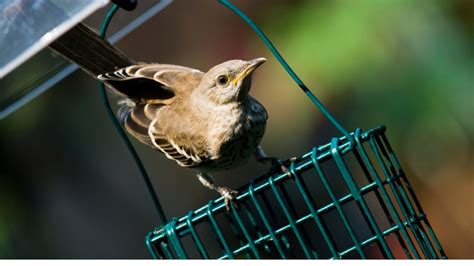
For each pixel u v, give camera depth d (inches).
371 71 459.8
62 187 640.4
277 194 364.5
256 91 504.4
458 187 508.4
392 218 363.6
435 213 516.7
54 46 379.6
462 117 463.5
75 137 647.1
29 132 616.1
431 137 473.1
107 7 414.0
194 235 374.9
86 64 387.2
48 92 629.0
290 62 466.6
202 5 565.3
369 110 469.7
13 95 400.2
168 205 676.7
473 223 513.3
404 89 463.8
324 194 619.8
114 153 673.0
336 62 456.4
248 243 372.2
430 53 463.2
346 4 463.2
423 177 502.9
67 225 636.1
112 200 671.1
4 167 605.3
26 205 608.4
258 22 510.6
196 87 409.4
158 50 599.2
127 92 412.5
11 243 593.0
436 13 465.4
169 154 404.5
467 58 462.9
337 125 350.6
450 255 516.7
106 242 661.9
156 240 379.2
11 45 330.6
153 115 409.4
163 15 591.5
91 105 650.8
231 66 388.5
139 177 681.0
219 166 406.3
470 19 467.5
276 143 520.7
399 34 459.8
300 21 469.4
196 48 575.2
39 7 327.0
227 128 391.5
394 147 473.1
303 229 368.5
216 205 378.3
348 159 544.7
